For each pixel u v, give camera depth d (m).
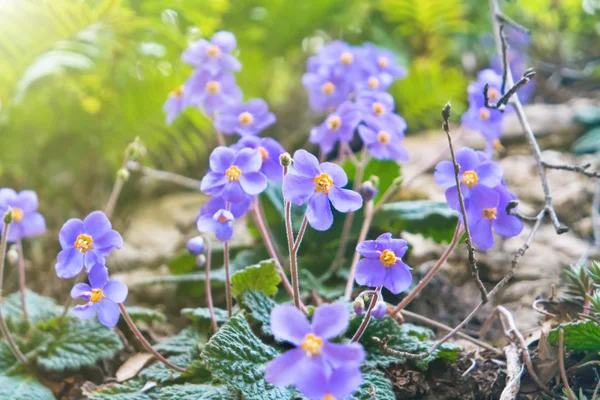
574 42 1.38
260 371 0.67
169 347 0.74
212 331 0.75
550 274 0.82
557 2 1.33
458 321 0.80
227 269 0.72
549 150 1.03
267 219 0.86
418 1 1.23
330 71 0.86
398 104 1.21
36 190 1.09
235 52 1.25
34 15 0.97
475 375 0.72
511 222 0.70
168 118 0.84
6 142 1.03
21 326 0.77
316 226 0.65
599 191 0.90
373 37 1.30
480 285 0.68
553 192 0.92
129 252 0.94
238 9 1.23
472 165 0.70
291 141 1.24
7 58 0.98
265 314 0.72
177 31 1.07
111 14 1.00
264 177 0.68
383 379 0.69
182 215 1.03
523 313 0.79
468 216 0.69
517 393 0.71
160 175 0.95
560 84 1.29
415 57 1.35
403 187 0.88
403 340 0.71
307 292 0.80
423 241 0.88
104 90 1.06
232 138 1.21
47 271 0.93
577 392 0.71
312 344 0.60
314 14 1.26
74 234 0.67
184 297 0.86
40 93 1.01
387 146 0.78
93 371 0.77
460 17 1.34
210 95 0.82
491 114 0.78
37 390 0.73
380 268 0.65
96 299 0.65
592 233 0.88
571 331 0.70
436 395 0.71
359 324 0.72
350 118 0.79
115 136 1.10
